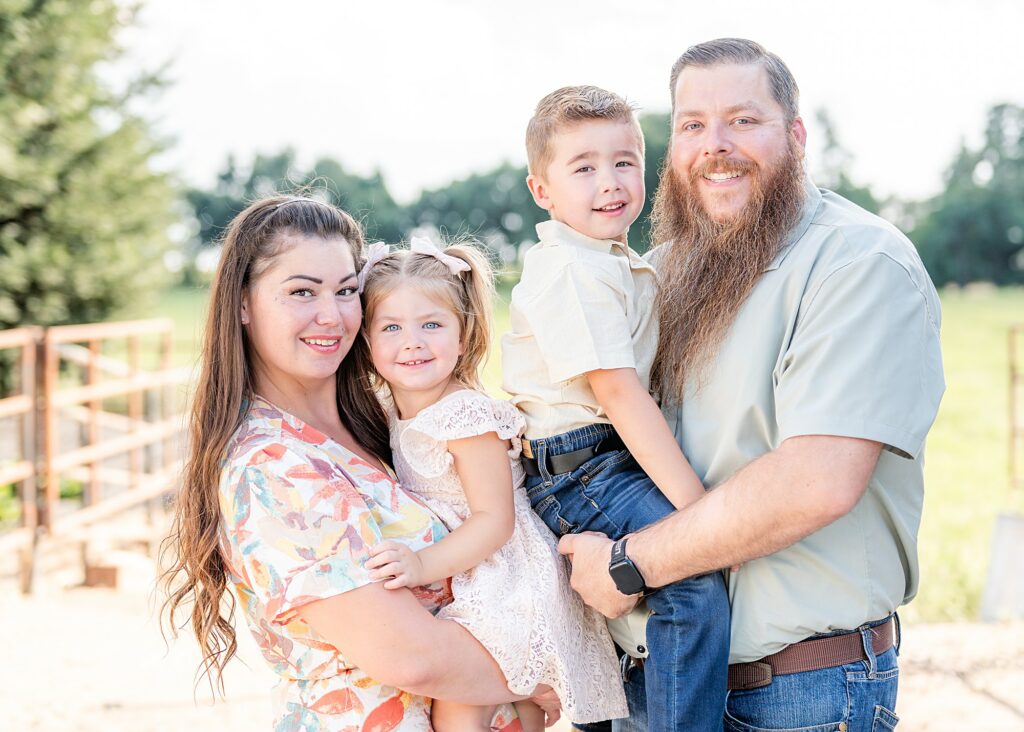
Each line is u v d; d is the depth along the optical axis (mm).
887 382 1896
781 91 2166
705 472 2152
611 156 2346
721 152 2129
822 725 2037
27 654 5227
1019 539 6508
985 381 21609
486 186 43812
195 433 2049
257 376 2131
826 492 1867
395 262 2203
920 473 2121
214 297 2053
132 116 13500
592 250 2289
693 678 2027
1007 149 51719
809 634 2033
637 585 2023
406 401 2225
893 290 1944
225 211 43844
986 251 47438
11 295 12570
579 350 2133
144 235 13977
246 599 2027
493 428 2102
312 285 2033
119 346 14453
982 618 6434
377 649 1856
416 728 2000
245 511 1925
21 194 12156
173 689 4875
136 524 8234
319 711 1967
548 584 2104
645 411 2117
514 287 2342
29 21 12016
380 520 2020
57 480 6656
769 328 2064
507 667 1982
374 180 46031
